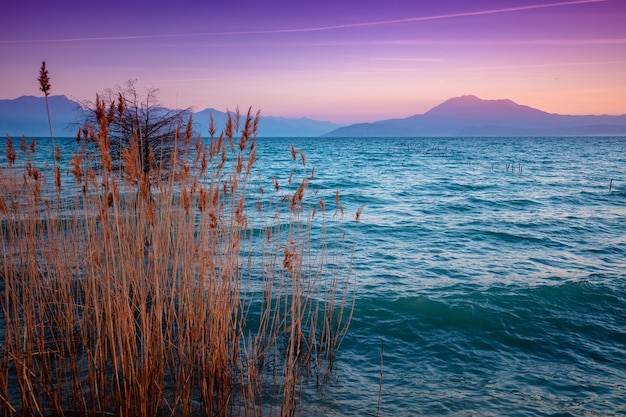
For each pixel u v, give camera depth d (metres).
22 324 6.25
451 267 11.23
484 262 11.81
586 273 10.85
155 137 12.63
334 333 7.05
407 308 8.15
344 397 5.21
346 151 96.88
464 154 86.25
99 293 6.11
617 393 5.50
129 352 4.34
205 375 4.77
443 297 8.73
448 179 36.88
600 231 16.53
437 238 14.84
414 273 10.57
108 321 4.79
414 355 6.45
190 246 5.60
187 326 5.08
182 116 13.60
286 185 27.70
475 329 7.36
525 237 15.22
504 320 7.75
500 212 20.61
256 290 8.53
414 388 5.50
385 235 15.12
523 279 10.19
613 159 69.81
